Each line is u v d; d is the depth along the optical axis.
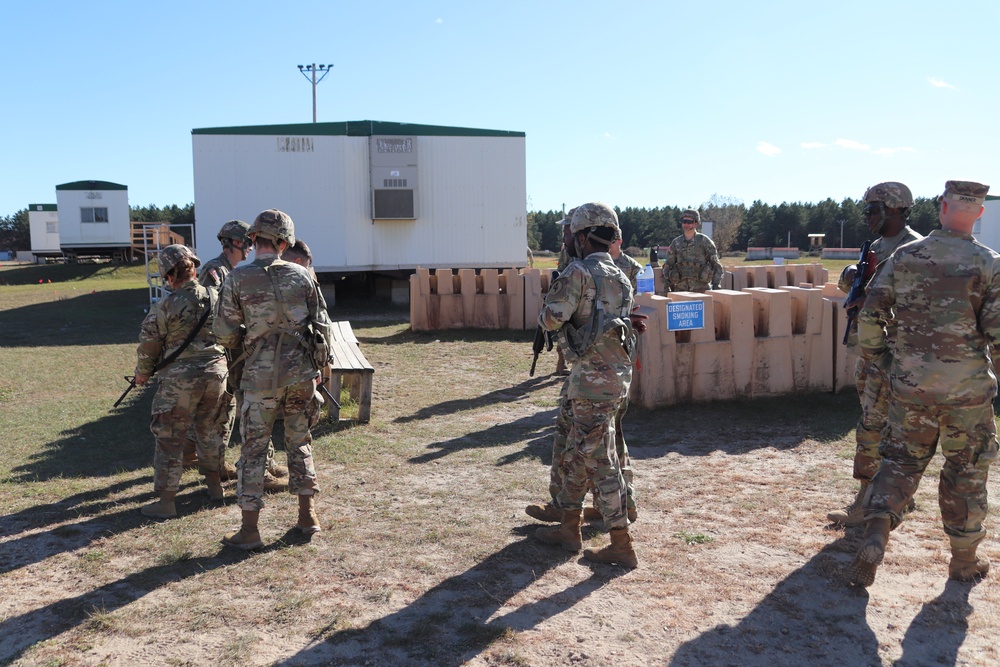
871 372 4.24
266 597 3.60
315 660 3.06
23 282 31.70
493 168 18.47
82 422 7.13
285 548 4.16
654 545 4.15
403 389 8.62
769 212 73.50
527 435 6.55
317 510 4.77
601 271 3.83
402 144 17.64
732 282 14.27
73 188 36.72
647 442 6.20
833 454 5.78
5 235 81.75
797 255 56.75
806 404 7.25
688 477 5.30
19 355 11.34
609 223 3.91
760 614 3.39
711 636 3.21
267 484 5.13
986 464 3.52
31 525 4.54
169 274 4.61
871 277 4.38
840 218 72.00
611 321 3.76
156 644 3.19
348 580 3.77
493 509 4.76
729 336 7.32
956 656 3.04
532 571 3.85
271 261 4.22
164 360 4.61
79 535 4.38
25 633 3.29
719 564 3.90
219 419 4.93
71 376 9.62
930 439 3.55
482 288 13.40
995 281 3.34
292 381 4.17
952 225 3.46
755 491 5.00
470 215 18.44
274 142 17.20
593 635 3.23
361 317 16.20
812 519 4.50
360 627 3.30
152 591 3.67
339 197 17.56
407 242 18.12
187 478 5.48
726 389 7.33
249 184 17.19
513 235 18.73
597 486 3.84
